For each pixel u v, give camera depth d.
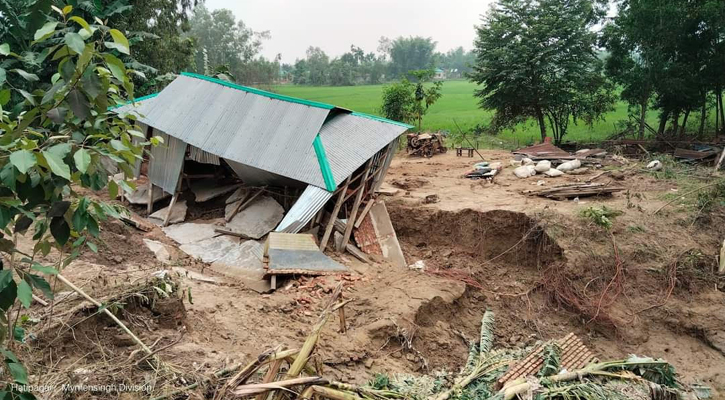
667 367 9.15
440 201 15.30
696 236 13.27
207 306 9.30
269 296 10.53
